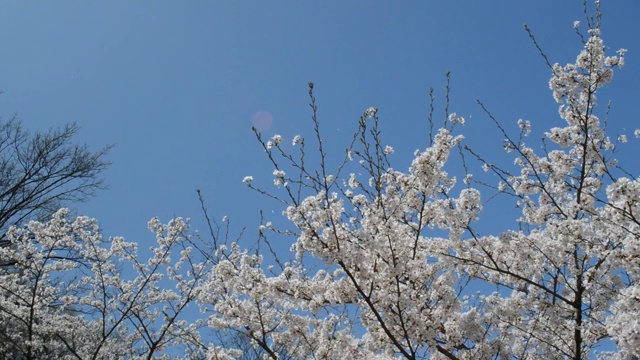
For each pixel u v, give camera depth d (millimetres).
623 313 4414
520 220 6898
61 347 10633
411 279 4977
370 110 4582
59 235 9008
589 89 5828
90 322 10234
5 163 15844
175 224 8984
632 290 4504
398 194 5188
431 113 4840
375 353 5445
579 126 6078
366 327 5039
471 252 5965
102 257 9031
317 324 6184
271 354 5812
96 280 9000
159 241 8891
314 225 4520
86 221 9219
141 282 8930
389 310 4855
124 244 9133
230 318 6250
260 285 5445
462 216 5539
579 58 5828
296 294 5062
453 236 5715
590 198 5840
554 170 6305
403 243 5039
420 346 4871
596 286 5801
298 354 5953
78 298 9273
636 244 4953
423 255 5359
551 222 5836
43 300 9242
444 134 4871
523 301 6113
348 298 4910
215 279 6672
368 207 4895
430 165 4816
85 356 10430
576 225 5262
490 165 6129
